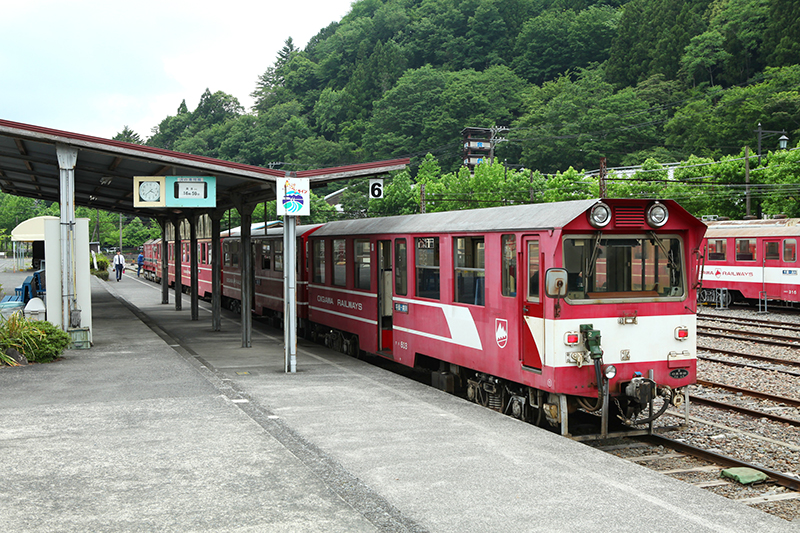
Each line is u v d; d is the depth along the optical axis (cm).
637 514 520
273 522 494
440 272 1039
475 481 593
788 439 867
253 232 2066
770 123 7394
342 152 11444
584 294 791
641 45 10588
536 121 9656
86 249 1312
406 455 667
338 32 15538
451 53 13575
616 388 800
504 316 872
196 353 1371
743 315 2339
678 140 8331
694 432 886
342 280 1430
